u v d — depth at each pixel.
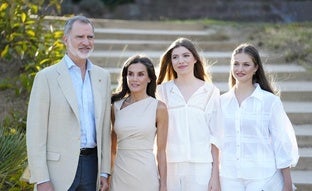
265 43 8.46
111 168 4.20
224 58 7.78
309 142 5.96
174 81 4.34
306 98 6.87
